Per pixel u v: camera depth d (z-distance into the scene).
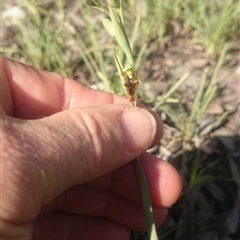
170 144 0.13
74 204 0.11
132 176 0.10
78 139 0.08
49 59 0.15
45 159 0.07
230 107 0.15
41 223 0.11
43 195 0.08
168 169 0.10
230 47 0.17
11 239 0.07
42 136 0.08
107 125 0.08
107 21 0.08
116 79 0.13
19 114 0.10
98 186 0.11
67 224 0.11
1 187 0.07
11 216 0.07
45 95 0.10
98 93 0.11
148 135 0.09
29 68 0.10
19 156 0.07
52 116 0.08
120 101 0.11
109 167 0.09
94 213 0.11
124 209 0.11
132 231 0.12
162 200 0.10
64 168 0.08
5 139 0.07
